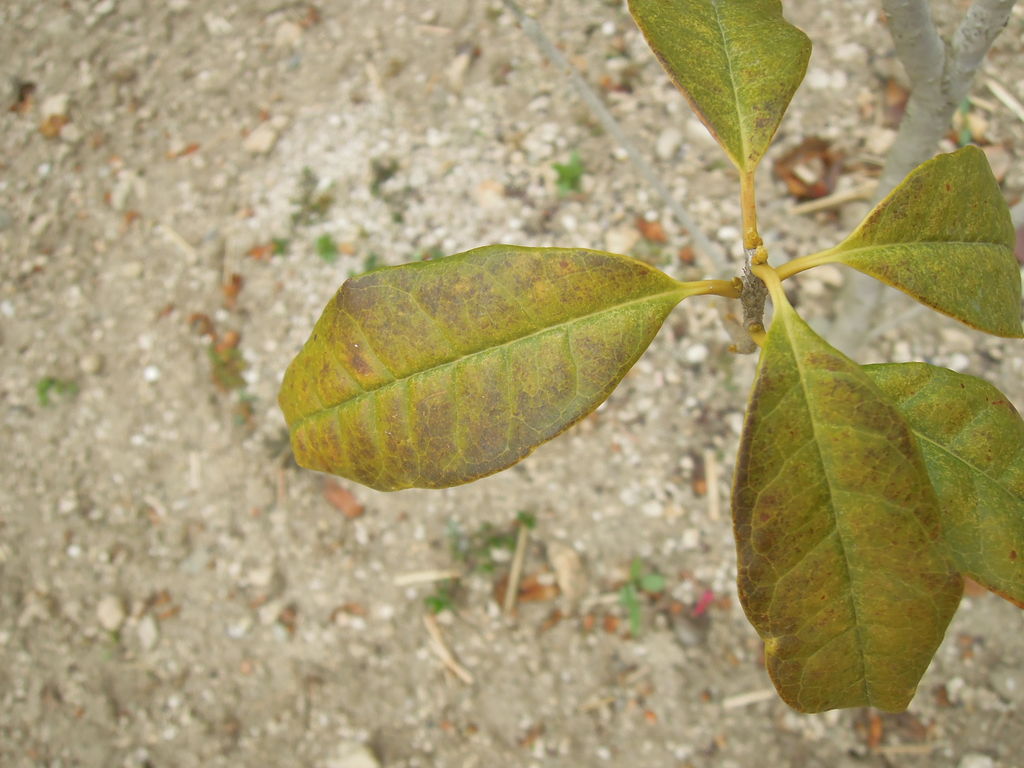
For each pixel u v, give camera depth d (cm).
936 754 42
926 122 28
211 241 52
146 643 48
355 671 47
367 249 51
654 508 46
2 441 51
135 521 50
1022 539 17
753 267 17
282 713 47
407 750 46
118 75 55
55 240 54
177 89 55
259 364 50
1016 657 42
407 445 19
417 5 54
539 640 46
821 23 50
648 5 19
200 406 50
